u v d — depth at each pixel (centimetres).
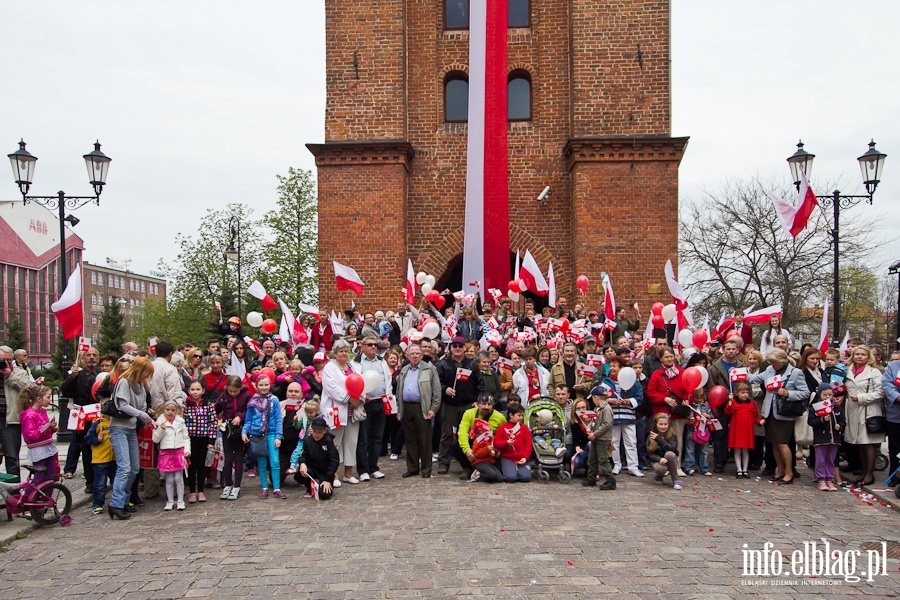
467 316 1545
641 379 1189
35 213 7275
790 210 1416
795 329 3388
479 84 1961
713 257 3506
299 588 664
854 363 1095
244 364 1412
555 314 1664
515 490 1062
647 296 1898
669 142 1897
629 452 1177
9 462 1038
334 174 1962
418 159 2062
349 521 898
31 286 7206
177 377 1054
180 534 859
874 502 974
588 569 701
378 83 1983
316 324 1644
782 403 1096
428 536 820
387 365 1249
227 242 4022
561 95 2055
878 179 1678
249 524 897
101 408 984
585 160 1916
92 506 1013
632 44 1950
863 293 3747
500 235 1945
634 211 1909
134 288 10431
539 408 1148
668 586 655
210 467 1116
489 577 681
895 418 1033
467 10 2119
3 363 1025
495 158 1953
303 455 1060
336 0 1997
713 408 1166
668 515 908
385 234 1947
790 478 1109
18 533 860
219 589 667
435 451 1356
